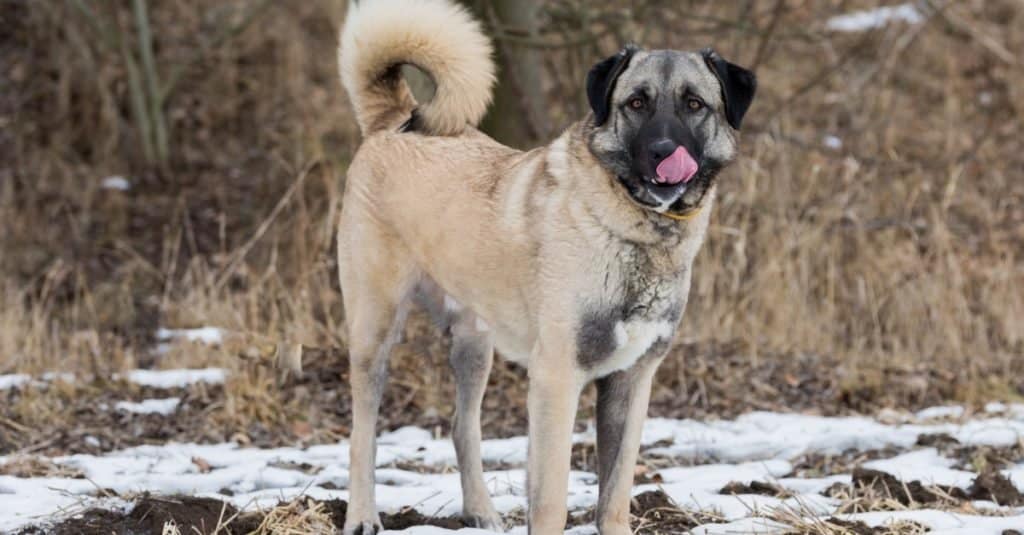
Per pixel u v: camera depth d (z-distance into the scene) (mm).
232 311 12008
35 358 11531
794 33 14961
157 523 6930
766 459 9242
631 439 6809
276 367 10500
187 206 16734
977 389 11391
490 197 6977
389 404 10688
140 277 14891
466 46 7484
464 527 7367
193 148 18312
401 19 7602
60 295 14375
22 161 17672
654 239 6453
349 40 8039
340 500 7652
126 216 16438
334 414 10430
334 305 11977
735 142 6758
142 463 8797
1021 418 10359
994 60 20266
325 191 14211
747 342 12359
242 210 16516
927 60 20219
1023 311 13352
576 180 6547
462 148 7430
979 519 7309
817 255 13742
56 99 18828
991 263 14602
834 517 7289
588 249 6457
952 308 13031
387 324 7543
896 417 10539
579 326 6504
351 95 8125
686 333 12516
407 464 8945
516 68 13242
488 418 10383
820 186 15523
